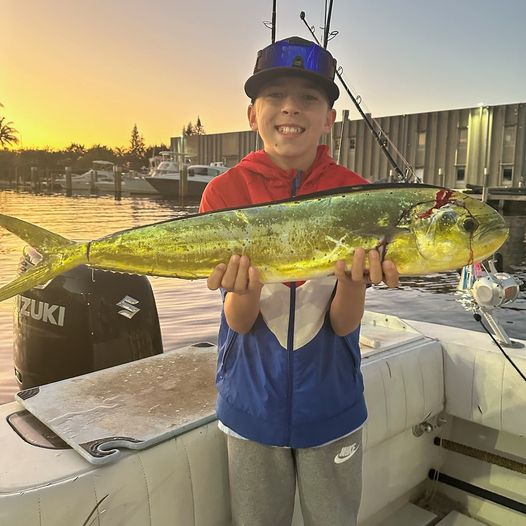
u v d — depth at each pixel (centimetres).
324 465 88
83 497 76
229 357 93
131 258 88
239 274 82
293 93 92
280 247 84
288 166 96
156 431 88
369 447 123
